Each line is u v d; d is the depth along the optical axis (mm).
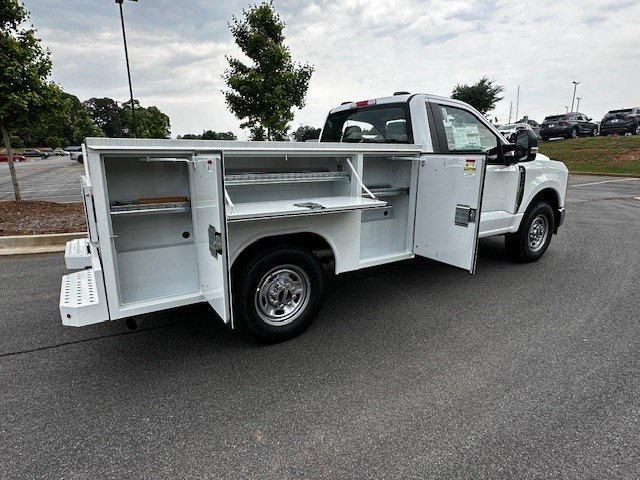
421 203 4016
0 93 7930
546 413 2451
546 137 25672
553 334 3459
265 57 9297
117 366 3023
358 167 3559
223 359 3121
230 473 2039
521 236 5242
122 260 2814
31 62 8414
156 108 37625
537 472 2020
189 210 2969
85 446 2223
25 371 2949
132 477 2018
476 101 33094
